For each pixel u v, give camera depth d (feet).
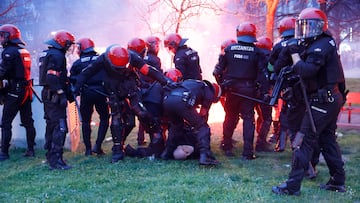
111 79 18.12
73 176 16.46
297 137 13.89
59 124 17.87
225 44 21.74
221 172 16.90
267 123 21.57
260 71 19.26
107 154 21.06
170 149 19.17
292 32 17.44
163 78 18.39
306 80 13.74
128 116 18.89
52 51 17.57
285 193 13.87
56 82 17.37
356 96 29.22
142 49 19.60
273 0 34.19
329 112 13.52
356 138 24.35
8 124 20.44
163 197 13.44
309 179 16.12
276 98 15.30
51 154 17.85
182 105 17.70
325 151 14.55
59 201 13.28
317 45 13.28
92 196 13.74
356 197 13.78
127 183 15.12
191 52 21.49
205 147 17.69
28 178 16.42
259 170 17.53
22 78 20.08
